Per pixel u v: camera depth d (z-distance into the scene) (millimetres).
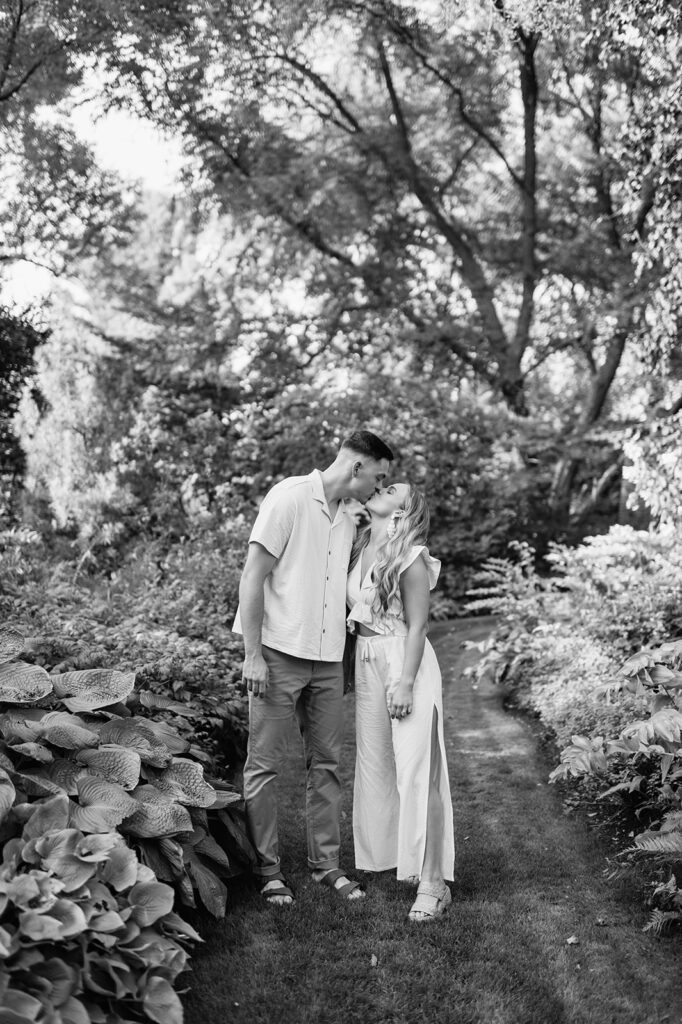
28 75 9602
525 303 14078
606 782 3795
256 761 3152
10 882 2125
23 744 2648
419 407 12859
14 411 10578
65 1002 1988
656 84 6379
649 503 6516
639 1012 2479
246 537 8586
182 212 15164
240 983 2596
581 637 5523
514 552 12305
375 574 3236
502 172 14688
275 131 12984
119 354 12945
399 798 3293
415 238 14320
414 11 11492
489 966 2701
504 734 5242
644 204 7965
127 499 10422
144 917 2297
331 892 3176
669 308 6629
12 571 6094
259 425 12555
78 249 12891
